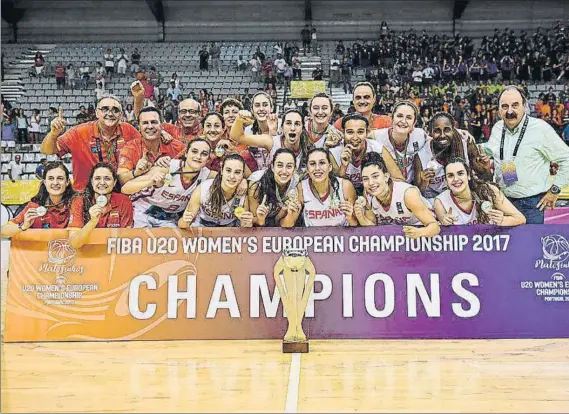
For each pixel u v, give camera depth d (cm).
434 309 564
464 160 579
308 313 564
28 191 575
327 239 573
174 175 582
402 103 581
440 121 582
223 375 415
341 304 565
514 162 578
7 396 362
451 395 359
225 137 586
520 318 561
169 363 459
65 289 564
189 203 580
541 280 564
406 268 568
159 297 566
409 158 581
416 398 352
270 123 584
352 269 569
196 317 564
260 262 571
